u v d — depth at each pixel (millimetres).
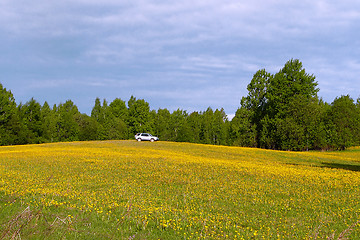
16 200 12891
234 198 16828
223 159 37219
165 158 34344
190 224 10781
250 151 49156
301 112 70375
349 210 14266
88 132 108000
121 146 52562
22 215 8445
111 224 10266
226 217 12656
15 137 88000
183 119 119625
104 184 19406
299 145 71062
